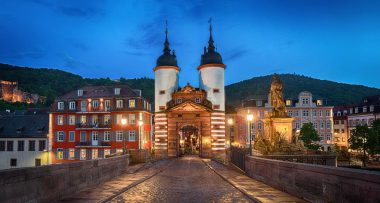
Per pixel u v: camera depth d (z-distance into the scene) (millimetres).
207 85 63594
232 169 30578
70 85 193250
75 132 67375
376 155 80000
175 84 64938
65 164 14680
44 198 12500
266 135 34844
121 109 66125
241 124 92500
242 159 27062
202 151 61312
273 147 32750
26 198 11133
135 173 27094
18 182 10672
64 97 69500
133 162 36812
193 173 27875
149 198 14906
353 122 103000
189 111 61906
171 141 61969
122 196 15445
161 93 63938
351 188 9867
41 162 67625
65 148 67250
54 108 68812
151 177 24391
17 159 68562
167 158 55031
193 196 15461
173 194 16078
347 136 105375
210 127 61844
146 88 163500
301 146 34125
